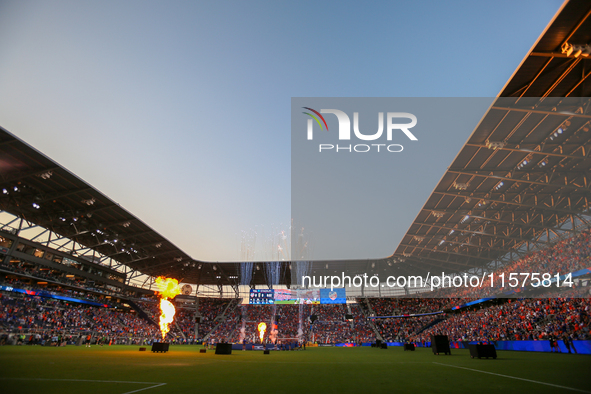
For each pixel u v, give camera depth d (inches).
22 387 448.5
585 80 1153.4
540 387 457.1
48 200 1948.8
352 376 609.3
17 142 1470.2
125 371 650.8
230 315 3486.7
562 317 1542.8
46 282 2332.7
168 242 2800.2
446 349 1323.8
